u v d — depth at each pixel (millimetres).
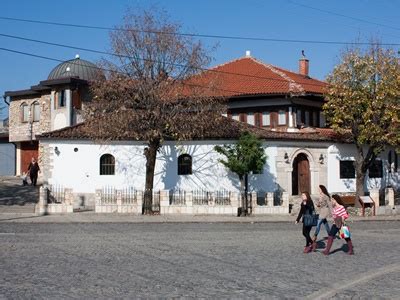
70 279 11531
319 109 39031
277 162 32469
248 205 28812
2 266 13070
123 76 27969
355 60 31234
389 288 11148
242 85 38094
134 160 31438
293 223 25828
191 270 12797
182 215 27906
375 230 23312
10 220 24703
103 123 27562
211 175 31422
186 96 27828
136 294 10172
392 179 38156
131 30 28312
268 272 12719
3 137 47812
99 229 22016
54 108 41750
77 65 44188
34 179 36906
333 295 10391
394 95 30094
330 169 34656
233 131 31500
